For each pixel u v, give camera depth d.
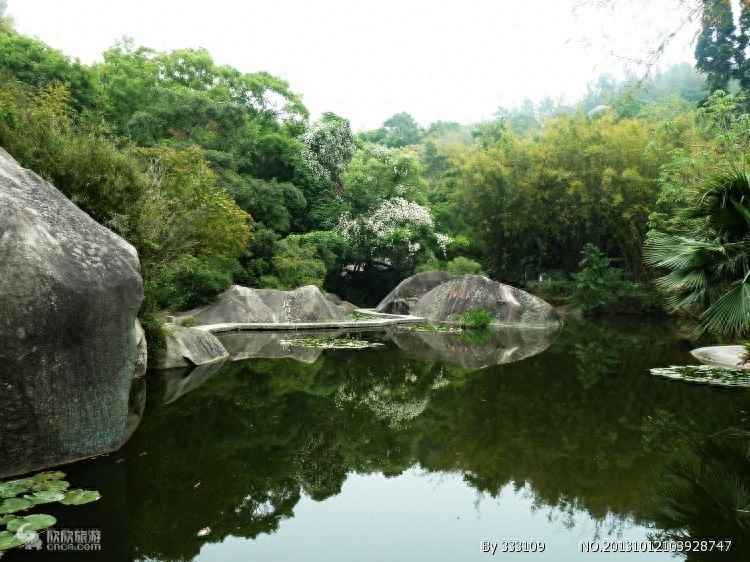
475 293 15.19
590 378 6.69
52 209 3.51
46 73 15.47
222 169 17.02
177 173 10.66
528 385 6.26
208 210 10.28
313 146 23.39
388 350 9.38
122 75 18.91
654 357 8.66
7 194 3.21
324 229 21.48
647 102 27.02
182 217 7.14
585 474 3.36
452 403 5.34
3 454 3.06
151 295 6.92
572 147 19.53
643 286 18.52
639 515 2.76
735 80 17.47
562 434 4.24
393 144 40.66
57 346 3.21
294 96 25.88
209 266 13.46
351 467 3.51
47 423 3.22
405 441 4.07
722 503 2.89
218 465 3.51
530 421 4.66
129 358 3.82
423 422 4.62
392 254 21.45
